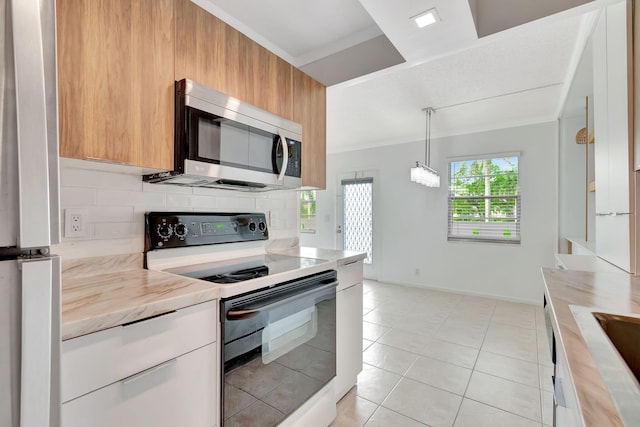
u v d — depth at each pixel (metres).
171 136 1.28
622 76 1.52
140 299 0.93
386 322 3.23
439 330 3.01
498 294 4.09
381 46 2.07
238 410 1.15
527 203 3.90
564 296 1.11
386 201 5.06
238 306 1.16
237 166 1.50
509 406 1.83
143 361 0.88
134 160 1.16
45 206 0.51
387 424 1.68
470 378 2.14
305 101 2.02
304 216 6.09
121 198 1.38
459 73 2.62
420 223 4.72
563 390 0.77
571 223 3.56
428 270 4.64
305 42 2.23
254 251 2.01
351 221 5.49
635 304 1.01
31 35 0.50
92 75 1.05
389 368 2.28
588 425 0.42
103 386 0.79
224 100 1.44
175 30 1.30
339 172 5.59
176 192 1.61
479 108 3.48
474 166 4.29
